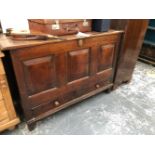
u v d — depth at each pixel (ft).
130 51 6.05
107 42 5.06
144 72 8.55
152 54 9.39
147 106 5.84
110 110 5.57
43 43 3.61
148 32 9.43
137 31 5.68
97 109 5.61
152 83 7.46
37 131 4.63
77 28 4.51
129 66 6.60
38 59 3.78
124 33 5.28
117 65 5.99
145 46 9.57
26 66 3.65
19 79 3.69
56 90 4.58
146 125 4.96
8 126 4.25
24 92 3.93
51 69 4.14
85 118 5.18
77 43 4.28
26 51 3.48
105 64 5.54
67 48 4.16
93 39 4.59
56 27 4.05
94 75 5.41
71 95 5.12
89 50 4.72
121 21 5.10
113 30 5.26
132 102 6.04
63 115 5.28
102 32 4.84
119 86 7.10
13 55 3.34
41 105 4.48
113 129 4.76
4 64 4.05
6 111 4.05
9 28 4.27
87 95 5.61
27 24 4.72
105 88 6.17
